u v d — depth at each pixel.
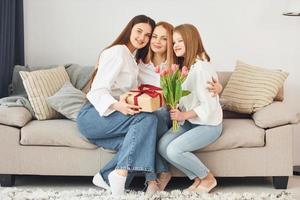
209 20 3.89
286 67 3.89
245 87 3.40
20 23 3.82
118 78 3.00
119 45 3.01
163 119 3.03
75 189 3.12
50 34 3.93
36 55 3.95
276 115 3.07
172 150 2.92
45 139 3.03
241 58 3.91
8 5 3.62
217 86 2.97
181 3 3.88
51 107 3.27
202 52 3.05
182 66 3.06
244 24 3.88
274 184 3.16
